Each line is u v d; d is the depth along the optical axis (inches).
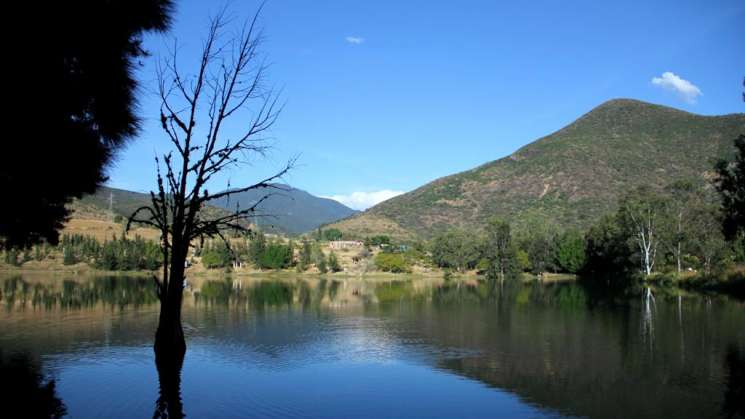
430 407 695.1
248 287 3191.4
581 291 2854.3
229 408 666.8
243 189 939.3
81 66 487.5
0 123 432.1
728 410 691.4
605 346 1118.4
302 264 5128.0
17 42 408.8
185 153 889.5
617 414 678.5
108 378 798.5
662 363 951.0
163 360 884.6
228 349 1059.9
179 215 894.4
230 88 908.0
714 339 1189.7
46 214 667.4
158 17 529.7
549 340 1193.4
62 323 1378.0
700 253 3302.2
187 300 2223.2
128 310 1697.8
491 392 768.9
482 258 4864.7
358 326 1416.1
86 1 458.9
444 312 1788.9
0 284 2942.9
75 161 520.7
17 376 806.5
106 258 4458.7
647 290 2827.3
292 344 1125.7
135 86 532.7
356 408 685.3
